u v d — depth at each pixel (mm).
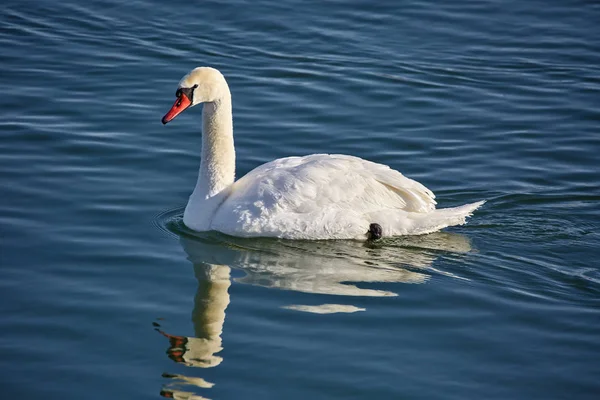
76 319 13883
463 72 24031
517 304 14438
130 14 26781
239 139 20469
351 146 20391
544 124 21625
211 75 16609
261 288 14883
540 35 26141
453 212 16438
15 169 18703
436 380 12586
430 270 15461
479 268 15516
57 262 15500
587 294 14742
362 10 27250
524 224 17141
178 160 19562
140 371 12695
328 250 16125
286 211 16250
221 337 13492
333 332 13648
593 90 23250
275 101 22234
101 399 12102
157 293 14711
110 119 21125
